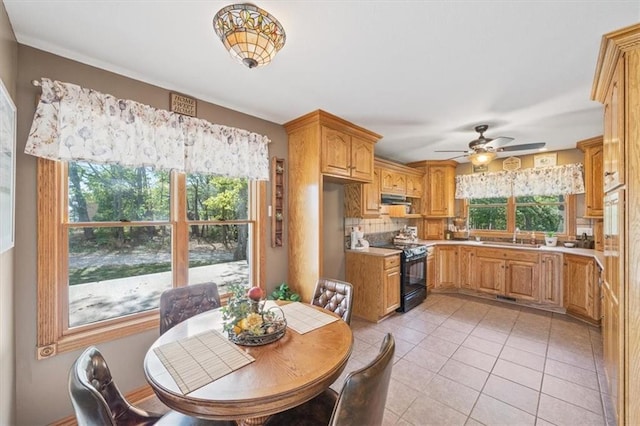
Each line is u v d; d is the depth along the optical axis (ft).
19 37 5.16
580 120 9.43
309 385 3.58
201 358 4.12
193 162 7.51
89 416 2.91
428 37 5.22
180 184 7.68
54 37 5.19
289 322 5.44
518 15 4.62
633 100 4.62
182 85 7.07
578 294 11.27
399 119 9.50
